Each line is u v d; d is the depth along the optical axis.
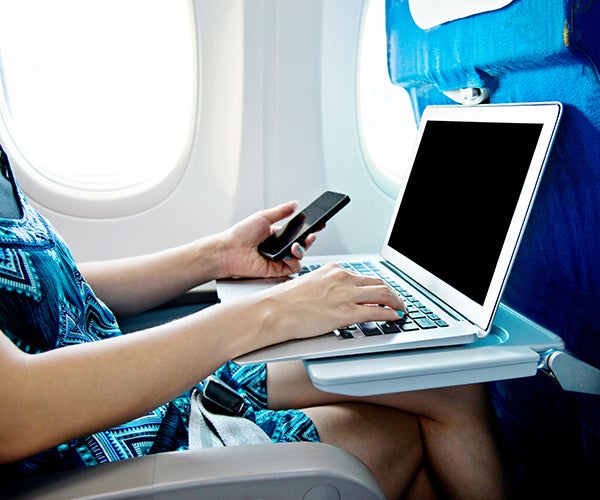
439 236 1.00
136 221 1.43
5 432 0.57
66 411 0.59
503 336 0.84
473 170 0.94
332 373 0.69
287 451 0.61
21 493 0.55
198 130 1.41
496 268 0.81
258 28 1.37
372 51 1.45
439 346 0.78
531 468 1.19
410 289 1.00
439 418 0.96
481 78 0.94
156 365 0.65
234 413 0.89
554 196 0.85
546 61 0.75
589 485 1.02
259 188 1.47
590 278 0.85
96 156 1.39
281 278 1.09
